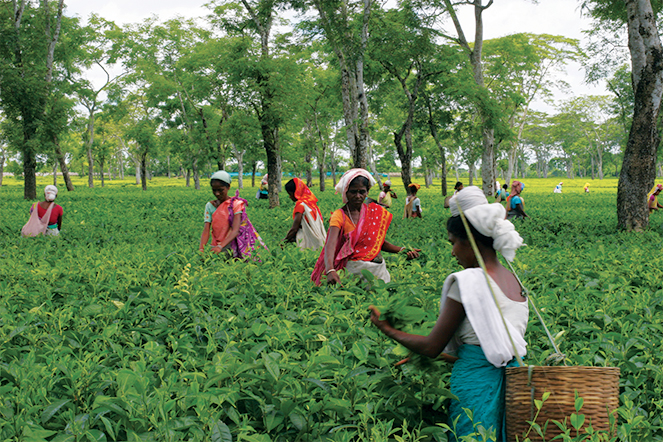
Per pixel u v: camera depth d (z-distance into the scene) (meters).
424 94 29.77
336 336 3.31
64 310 3.67
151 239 8.91
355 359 3.02
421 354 2.49
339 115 40.47
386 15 22.09
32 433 2.07
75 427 2.20
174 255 6.10
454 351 2.53
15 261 5.88
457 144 32.81
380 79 28.56
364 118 19.88
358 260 4.93
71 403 2.48
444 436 2.31
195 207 20.36
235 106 24.62
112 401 2.31
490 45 35.25
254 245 6.52
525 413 2.17
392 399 2.69
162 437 2.18
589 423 2.12
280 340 3.15
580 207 23.67
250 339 3.30
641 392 2.77
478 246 2.47
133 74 42.06
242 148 26.41
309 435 2.43
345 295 4.16
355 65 19.06
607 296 4.26
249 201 27.20
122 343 3.47
